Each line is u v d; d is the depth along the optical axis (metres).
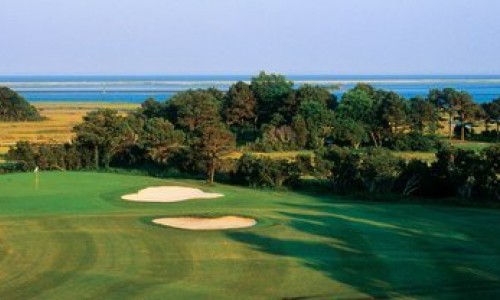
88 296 29.91
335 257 37.59
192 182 73.88
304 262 36.41
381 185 67.50
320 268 35.19
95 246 39.69
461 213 54.22
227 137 75.62
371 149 74.88
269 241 41.50
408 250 39.53
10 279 32.50
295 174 70.75
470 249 40.03
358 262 36.50
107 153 88.00
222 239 41.94
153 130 86.44
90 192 61.81
